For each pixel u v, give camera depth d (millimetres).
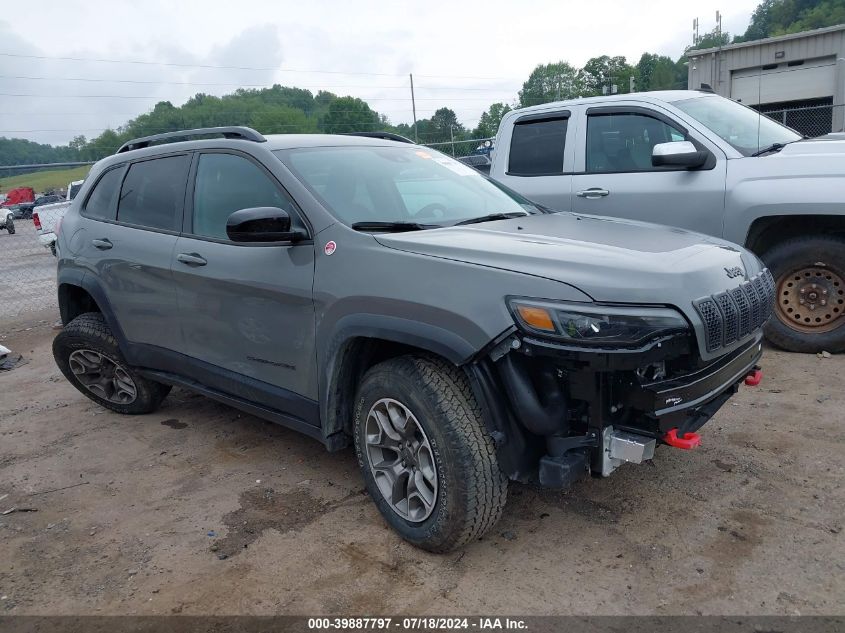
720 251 3092
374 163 3816
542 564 2865
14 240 23547
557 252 2779
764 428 3994
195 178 3965
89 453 4336
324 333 3148
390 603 2680
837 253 4910
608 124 5883
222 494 3652
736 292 2840
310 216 3291
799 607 2518
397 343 3107
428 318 2740
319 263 3182
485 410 2668
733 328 2762
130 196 4445
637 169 5660
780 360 5113
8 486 3936
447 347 2668
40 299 10492
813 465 3525
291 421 3518
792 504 3188
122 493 3750
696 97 5859
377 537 3139
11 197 47844
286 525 3295
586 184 5863
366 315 2938
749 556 2828
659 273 2611
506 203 4008
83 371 4930
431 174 3973
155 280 4074
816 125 13258
